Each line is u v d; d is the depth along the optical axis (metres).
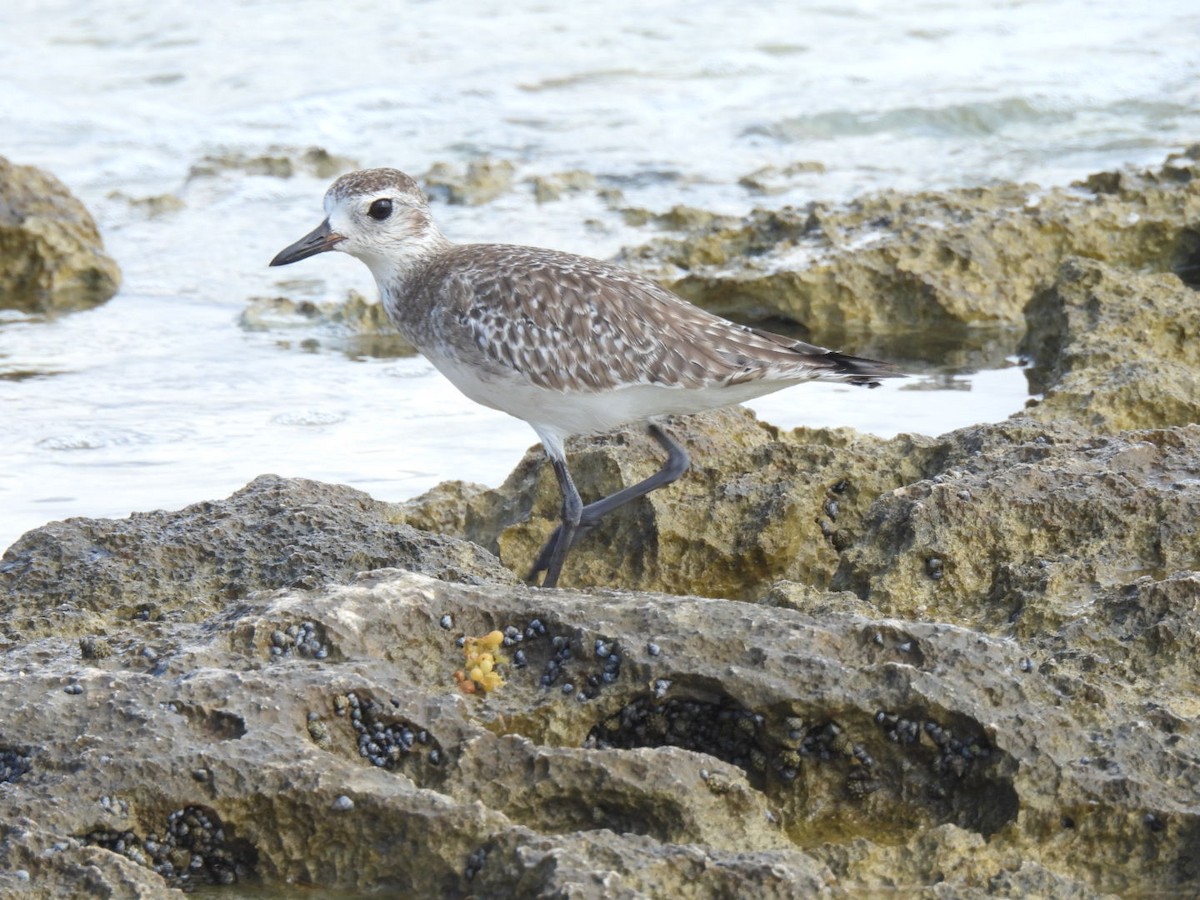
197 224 25.39
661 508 12.90
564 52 33.53
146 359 19.94
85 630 11.06
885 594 11.60
